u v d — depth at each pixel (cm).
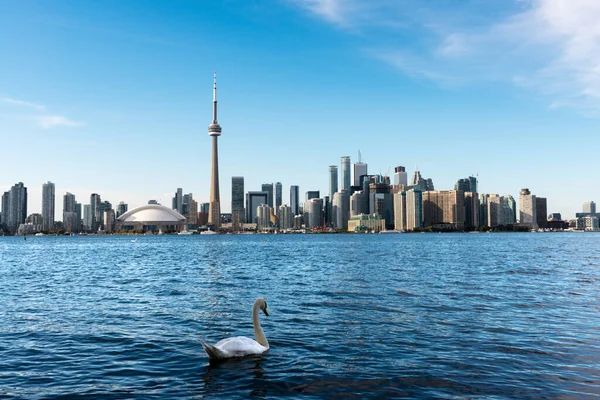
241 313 2583
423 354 1709
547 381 1412
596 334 1994
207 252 11850
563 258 7569
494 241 19900
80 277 5034
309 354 1722
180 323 2320
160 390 1375
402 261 7050
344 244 17275
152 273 5441
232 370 1545
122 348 1845
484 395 1307
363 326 2198
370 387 1379
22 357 1731
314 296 3228
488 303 2845
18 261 8631
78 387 1409
